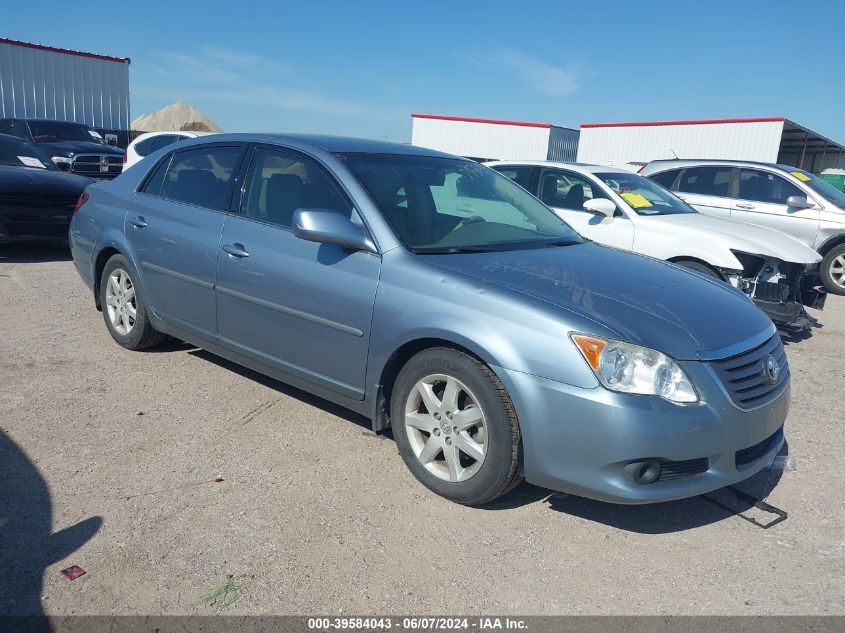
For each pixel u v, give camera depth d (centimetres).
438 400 346
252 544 303
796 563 310
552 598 280
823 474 396
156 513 323
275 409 443
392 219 374
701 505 357
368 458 385
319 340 384
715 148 2516
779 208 970
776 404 339
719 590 289
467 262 356
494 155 3053
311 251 388
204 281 444
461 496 337
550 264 371
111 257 531
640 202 740
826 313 843
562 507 347
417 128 3197
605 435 296
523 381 308
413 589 280
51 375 480
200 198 465
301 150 421
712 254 659
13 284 734
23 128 1667
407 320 343
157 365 509
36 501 327
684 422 298
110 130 2023
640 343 303
